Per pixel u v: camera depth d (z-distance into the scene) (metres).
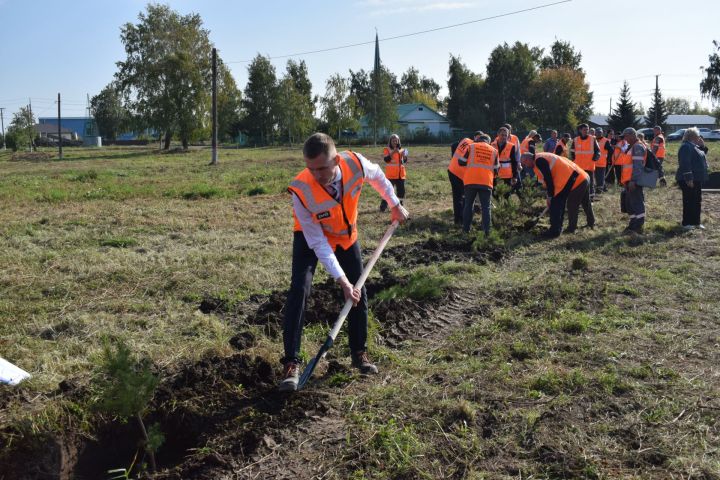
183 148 54.34
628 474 3.28
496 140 12.68
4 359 5.02
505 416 3.89
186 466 3.62
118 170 29.48
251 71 69.06
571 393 4.19
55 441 4.01
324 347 4.10
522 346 5.05
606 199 14.48
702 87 57.62
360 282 4.26
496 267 7.99
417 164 29.42
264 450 3.69
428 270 7.63
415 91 92.38
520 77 63.09
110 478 3.91
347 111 57.88
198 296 6.90
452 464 3.47
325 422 3.96
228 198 16.56
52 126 108.50
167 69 51.84
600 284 6.75
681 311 5.93
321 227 4.18
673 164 24.19
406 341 5.38
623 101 52.50
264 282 7.39
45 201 16.20
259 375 4.61
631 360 4.75
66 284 7.30
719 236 9.53
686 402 4.01
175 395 4.34
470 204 9.99
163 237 10.53
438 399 4.18
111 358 3.86
